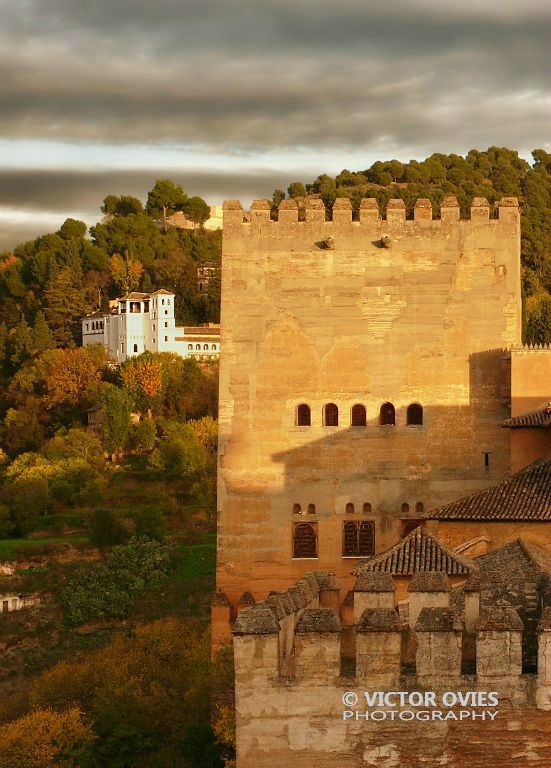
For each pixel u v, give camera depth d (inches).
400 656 1364.4
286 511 3555.6
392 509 3535.9
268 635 1369.3
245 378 3577.8
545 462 3024.1
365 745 1355.8
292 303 3580.2
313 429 3560.5
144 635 4217.5
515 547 2367.1
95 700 3526.1
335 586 2030.0
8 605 6830.7
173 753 3149.6
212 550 7347.4
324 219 3592.5
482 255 3558.1
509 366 3494.1
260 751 1365.7
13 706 4018.2
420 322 3553.2
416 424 3548.2
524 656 1408.7
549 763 1331.2
